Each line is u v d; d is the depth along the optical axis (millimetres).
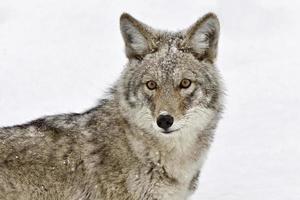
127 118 12953
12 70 27438
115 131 13008
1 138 13203
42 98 25000
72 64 28172
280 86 25453
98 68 27828
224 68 27906
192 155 13141
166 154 12859
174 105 12695
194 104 13008
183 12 32969
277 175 17766
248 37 31234
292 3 34344
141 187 12836
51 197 13016
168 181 12938
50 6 34281
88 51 29500
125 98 13109
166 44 13508
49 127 13328
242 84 25969
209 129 13398
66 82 26453
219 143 20484
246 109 23531
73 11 33656
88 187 13008
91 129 13211
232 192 16812
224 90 13773
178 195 13133
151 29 13844
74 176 13016
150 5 33812
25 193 12875
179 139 12883
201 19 13352
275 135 20797
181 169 12992
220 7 33469
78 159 13016
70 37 31031
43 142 13102
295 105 23500
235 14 33125
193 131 13062
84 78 26812
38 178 12898
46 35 31297
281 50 29547
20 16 33375
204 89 13195
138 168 12805
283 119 22203
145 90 12945
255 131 21297
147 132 12820
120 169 12812
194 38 13438
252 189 16906
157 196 12930
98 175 12922
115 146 12898
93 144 13039
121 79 13477
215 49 13711
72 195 13062
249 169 18375
